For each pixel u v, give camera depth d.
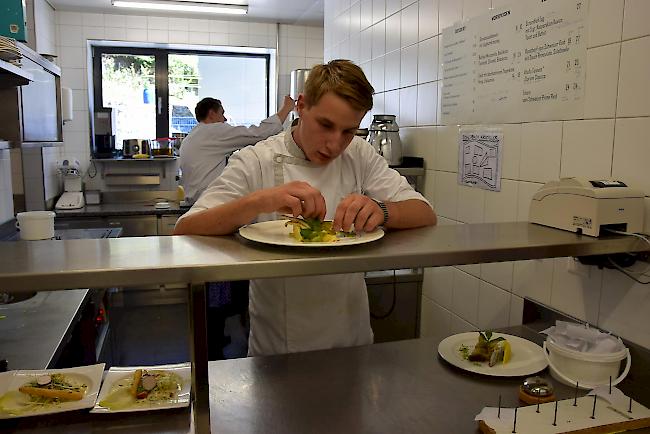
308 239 0.91
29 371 1.07
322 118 1.12
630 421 0.97
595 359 1.11
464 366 1.20
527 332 1.44
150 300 4.39
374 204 1.01
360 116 1.12
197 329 0.82
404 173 2.05
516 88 1.53
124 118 4.63
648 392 1.12
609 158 1.23
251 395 1.09
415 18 2.14
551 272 1.43
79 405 0.96
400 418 1.02
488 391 1.12
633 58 1.16
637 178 1.16
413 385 1.15
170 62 4.64
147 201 4.42
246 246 0.90
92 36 4.20
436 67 1.98
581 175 1.31
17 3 2.15
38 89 2.51
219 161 3.60
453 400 1.09
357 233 0.98
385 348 1.33
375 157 1.44
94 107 4.51
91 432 0.90
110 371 1.09
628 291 1.20
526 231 1.14
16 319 1.54
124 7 3.96
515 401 1.09
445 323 2.00
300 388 1.13
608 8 1.22
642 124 1.14
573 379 1.13
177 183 4.50
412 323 2.21
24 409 0.94
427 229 1.12
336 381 1.16
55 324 1.50
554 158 1.39
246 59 4.79
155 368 1.10
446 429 0.99
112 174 4.38
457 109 1.84
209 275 0.78
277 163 1.32
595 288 1.29
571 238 1.07
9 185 2.74
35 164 3.58
